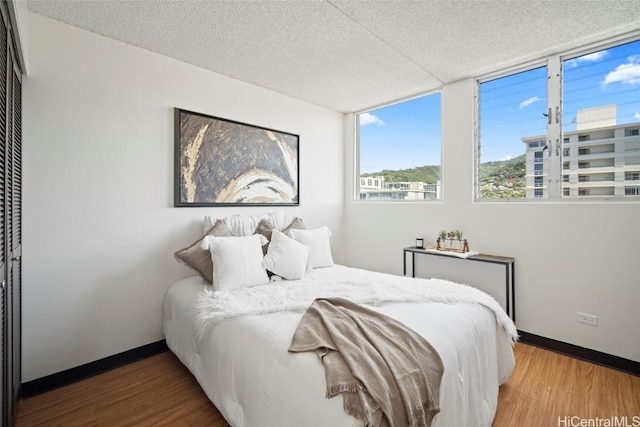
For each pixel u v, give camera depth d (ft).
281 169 10.91
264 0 6.02
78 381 6.73
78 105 6.83
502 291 9.18
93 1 5.98
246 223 9.34
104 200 7.20
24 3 5.43
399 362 3.83
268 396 4.21
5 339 4.48
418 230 11.01
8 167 4.66
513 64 8.81
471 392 4.71
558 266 8.13
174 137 8.30
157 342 8.04
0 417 4.16
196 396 6.18
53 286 6.52
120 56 7.43
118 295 7.41
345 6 6.23
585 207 7.71
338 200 13.20
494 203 9.25
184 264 7.95
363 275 8.39
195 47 7.79
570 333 7.93
